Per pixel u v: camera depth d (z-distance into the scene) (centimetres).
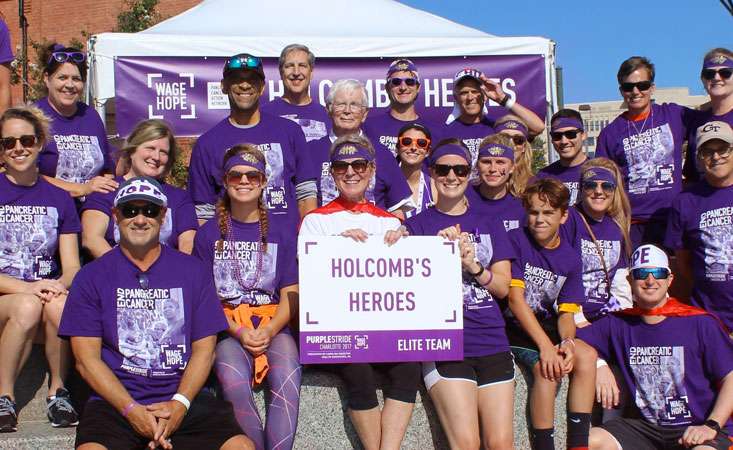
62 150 571
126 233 425
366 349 463
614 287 552
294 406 443
